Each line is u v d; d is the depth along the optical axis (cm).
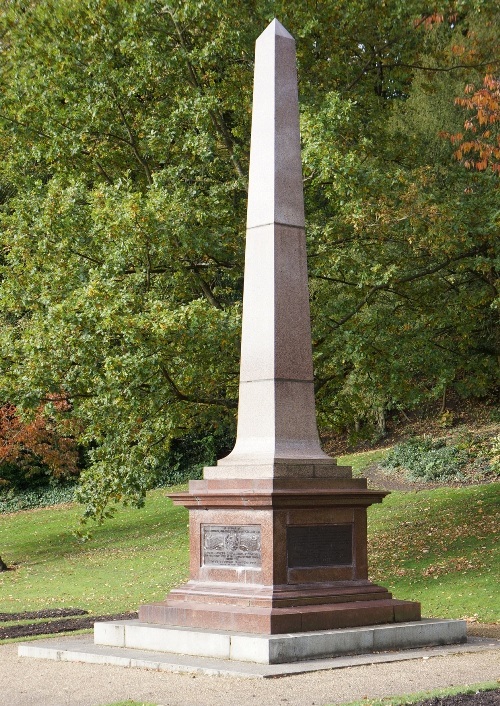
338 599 1202
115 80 2011
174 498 1270
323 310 2033
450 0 2141
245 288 1311
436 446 3159
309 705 848
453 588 1773
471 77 2312
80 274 1920
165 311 1711
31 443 2972
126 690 950
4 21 2056
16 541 3169
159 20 1991
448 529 2255
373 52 2138
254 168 1322
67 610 1870
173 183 2006
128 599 2061
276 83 1323
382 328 2000
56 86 2058
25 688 998
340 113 1853
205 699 888
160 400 1830
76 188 1961
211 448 3838
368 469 3184
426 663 1070
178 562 2483
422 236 1950
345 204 1900
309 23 1902
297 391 1275
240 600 1172
